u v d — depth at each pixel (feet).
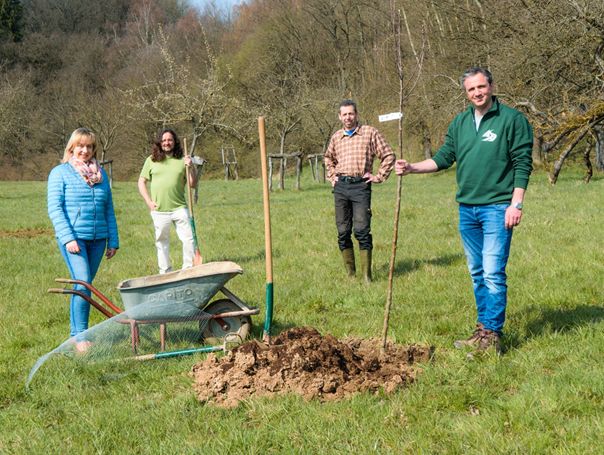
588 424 13.19
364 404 14.66
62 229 20.86
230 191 109.60
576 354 17.13
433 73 102.68
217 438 13.64
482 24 101.65
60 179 21.35
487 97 17.38
